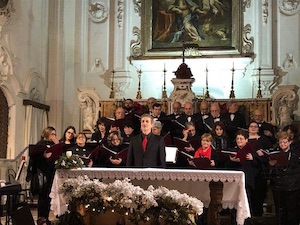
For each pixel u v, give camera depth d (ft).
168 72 41.42
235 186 20.47
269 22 40.86
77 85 42.14
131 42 42.68
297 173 22.76
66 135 25.90
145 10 42.32
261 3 41.09
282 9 40.88
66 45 42.06
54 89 40.96
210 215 20.08
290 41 40.55
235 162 24.88
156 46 41.93
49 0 41.37
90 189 14.61
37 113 38.45
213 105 32.32
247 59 40.29
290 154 23.15
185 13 41.75
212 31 41.29
